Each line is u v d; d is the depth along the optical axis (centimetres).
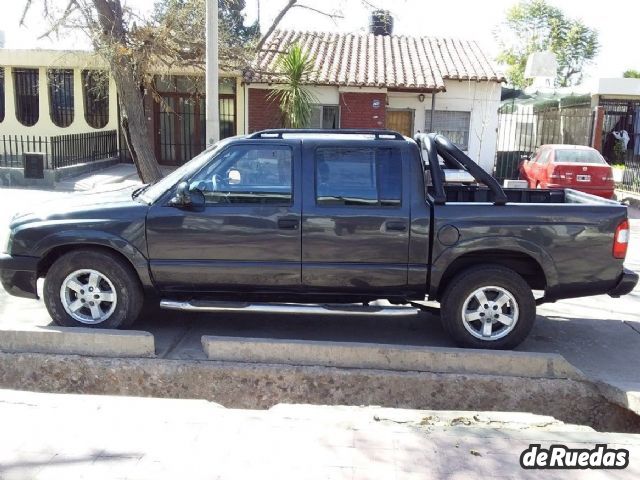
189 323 602
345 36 2133
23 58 1927
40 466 337
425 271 533
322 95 1812
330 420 399
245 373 487
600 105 2242
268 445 363
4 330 510
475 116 1900
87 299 543
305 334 583
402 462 347
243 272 536
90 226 531
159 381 491
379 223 526
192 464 341
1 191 1498
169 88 1919
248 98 1828
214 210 530
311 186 531
